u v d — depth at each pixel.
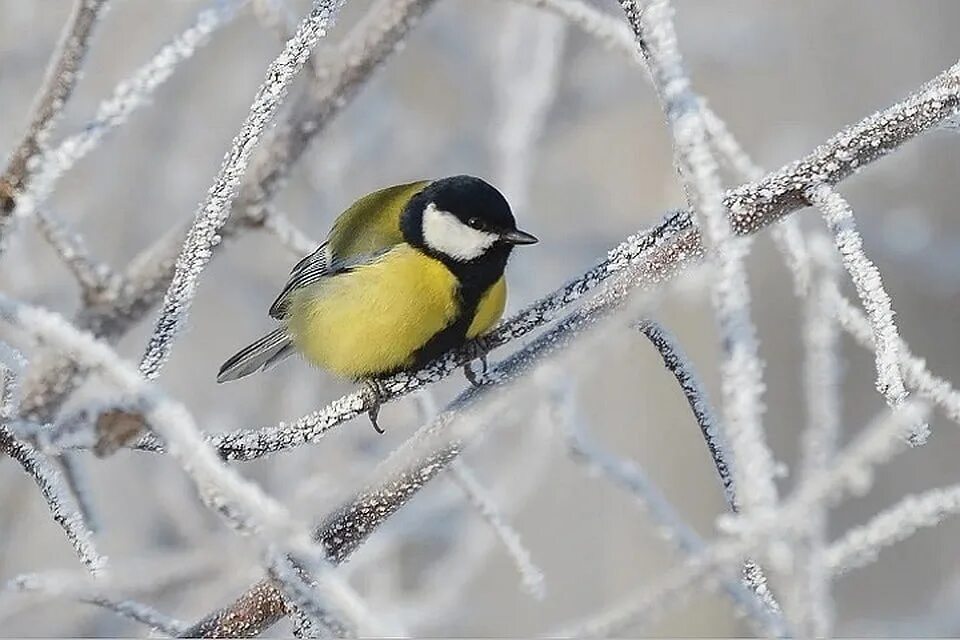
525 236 5.38
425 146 5.75
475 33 5.77
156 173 5.66
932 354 5.89
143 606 5.27
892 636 5.64
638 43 5.20
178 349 5.70
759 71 6.06
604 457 5.31
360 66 5.37
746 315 4.88
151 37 5.61
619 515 5.72
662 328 5.25
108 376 5.18
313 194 5.66
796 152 5.88
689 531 5.29
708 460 5.70
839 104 6.09
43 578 5.26
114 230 5.64
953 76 5.22
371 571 5.55
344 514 5.27
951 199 6.09
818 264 5.30
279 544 5.17
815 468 5.27
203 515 5.59
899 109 5.22
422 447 5.26
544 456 5.52
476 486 5.33
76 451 5.26
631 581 5.70
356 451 5.56
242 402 5.67
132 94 5.24
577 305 5.26
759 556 5.19
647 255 5.25
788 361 5.75
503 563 5.75
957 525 5.75
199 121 5.69
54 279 5.57
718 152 5.31
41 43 5.60
